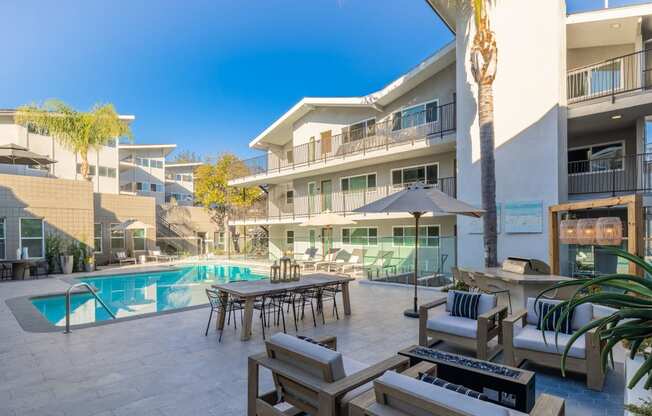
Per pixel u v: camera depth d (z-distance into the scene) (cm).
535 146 1016
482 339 464
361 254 1694
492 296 525
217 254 2672
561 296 616
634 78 1114
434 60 1352
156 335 620
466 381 306
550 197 990
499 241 1062
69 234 1705
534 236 1010
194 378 441
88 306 1089
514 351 439
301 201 2098
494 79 1012
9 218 1527
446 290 1012
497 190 1067
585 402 372
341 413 255
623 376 427
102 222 2078
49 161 1691
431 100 1478
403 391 205
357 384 259
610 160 1173
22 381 434
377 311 790
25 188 1576
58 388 416
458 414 181
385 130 1636
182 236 2870
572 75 1196
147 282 1560
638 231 567
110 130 2112
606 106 995
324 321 704
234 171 2722
